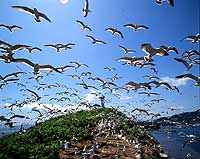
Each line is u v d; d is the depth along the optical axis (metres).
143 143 29.56
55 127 28.30
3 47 14.07
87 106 33.84
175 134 63.81
